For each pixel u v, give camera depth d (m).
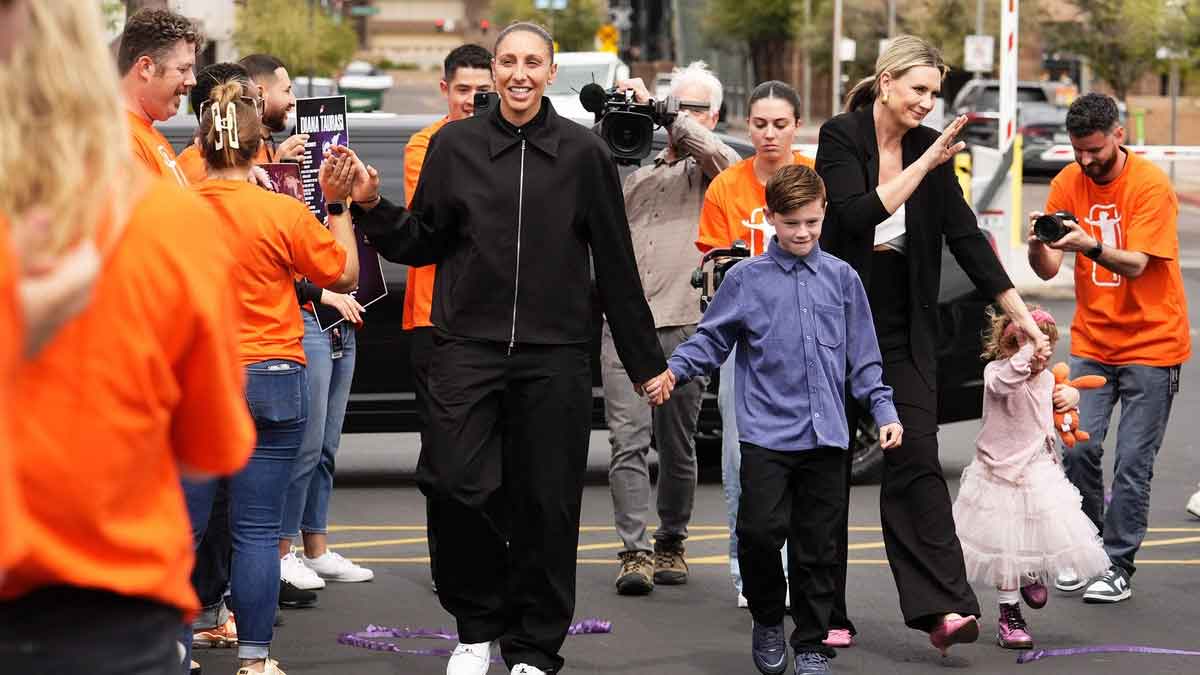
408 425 10.09
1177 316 7.49
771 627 6.16
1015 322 6.46
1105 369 7.60
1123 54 46.69
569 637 6.86
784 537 6.00
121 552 2.60
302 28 46.78
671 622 7.13
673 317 7.73
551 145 5.76
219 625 6.59
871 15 54.72
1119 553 7.54
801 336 6.05
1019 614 6.70
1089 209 7.53
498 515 6.14
